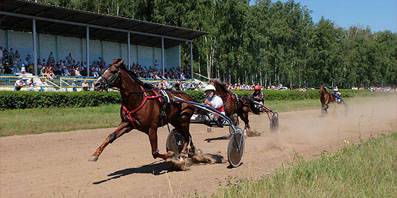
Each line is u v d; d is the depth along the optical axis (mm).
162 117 8414
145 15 49094
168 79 35281
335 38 81062
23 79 25578
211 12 53719
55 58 33094
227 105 12805
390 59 98688
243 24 56938
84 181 7816
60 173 8492
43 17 28453
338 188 6129
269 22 67500
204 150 11453
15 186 7453
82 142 12680
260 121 20875
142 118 8047
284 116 23922
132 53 38469
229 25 55469
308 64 76812
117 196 6789
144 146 11992
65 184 7598
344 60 83500
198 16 49188
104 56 36562
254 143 12820
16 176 8227
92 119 17750
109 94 24906
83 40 34906
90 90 26391
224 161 9852
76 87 27391
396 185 6445
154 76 35125
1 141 12594
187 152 9234
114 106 23891
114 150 11289
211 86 11945
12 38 30891
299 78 76625
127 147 11797
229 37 55594
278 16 72000
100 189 7234
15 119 16422
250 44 60500
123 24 32375
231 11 55500
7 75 25953
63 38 33656
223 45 56344
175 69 39656
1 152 10859
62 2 46719
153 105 8203
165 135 14570
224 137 14117
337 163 7820
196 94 28422
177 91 9211
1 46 29922
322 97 23625
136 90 8008
